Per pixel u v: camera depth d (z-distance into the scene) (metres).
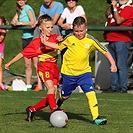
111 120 20.94
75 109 24.25
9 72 42.31
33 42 21.00
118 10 32.28
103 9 45.78
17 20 33.16
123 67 32.38
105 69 35.75
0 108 24.25
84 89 19.91
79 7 31.58
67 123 19.55
